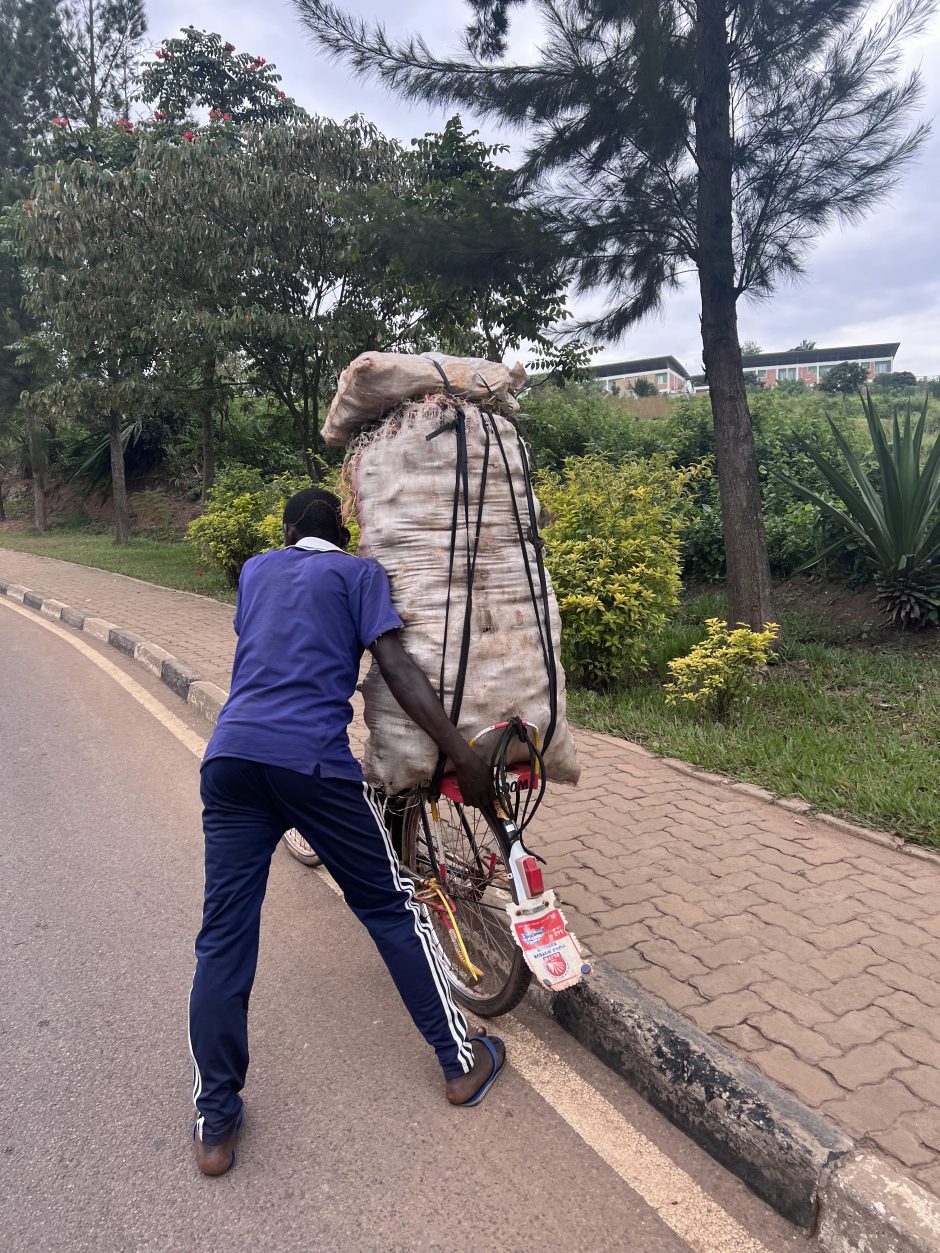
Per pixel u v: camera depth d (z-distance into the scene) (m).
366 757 2.73
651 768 4.87
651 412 16.95
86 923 3.57
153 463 23.80
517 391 3.00
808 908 3.35
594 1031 2.79
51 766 5.43
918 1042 2.58
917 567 6.78
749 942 3.12
